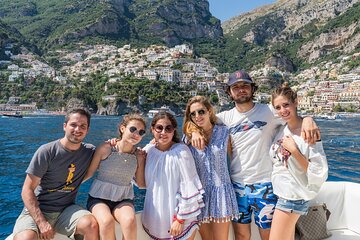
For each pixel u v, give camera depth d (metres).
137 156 4.38
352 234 5.25
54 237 4.10
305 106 161.50
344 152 29.73
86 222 3.83
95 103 153.50
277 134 4.45
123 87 156.88
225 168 4.32
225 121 4.77
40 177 3.99
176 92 160.75
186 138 4.57
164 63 198.12
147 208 4.18
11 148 30.83
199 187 4.09
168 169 4.12
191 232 4.02
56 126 66.56
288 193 4.05
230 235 4.92
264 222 4.46
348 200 5.40
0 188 14.80
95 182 4.25
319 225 5.02
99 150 4.26
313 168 3.84
